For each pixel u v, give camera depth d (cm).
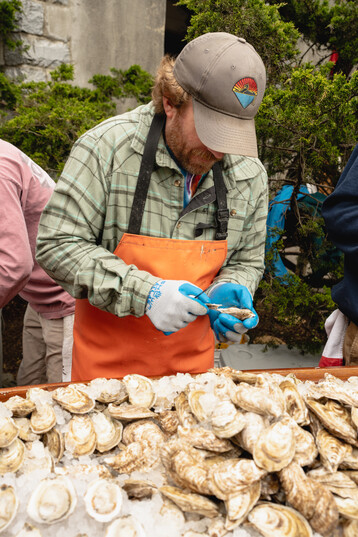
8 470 73
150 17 343
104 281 114
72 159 119
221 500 72
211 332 151
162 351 136
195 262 128
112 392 94
